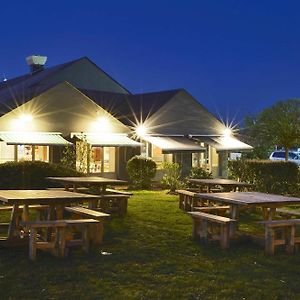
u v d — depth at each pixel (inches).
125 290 318.0
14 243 423.2
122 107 1397.6
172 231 520.7
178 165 1124.5
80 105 1136.2
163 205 714.2
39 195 444.8
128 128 1214.9
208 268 378.6
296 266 392.2
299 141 1363.2
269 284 339.6
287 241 438.3
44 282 329.1
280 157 1509.6
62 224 393.1
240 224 588.7
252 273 366.9
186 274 359.3
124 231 516.1
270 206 479.8
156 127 1285.7
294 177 902.4
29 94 1163.3
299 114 1362.0
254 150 1465.3
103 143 1112.8
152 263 386.9
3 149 1079.0
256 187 874.1
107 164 1214.3
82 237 422.3
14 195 439.5
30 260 382.6
